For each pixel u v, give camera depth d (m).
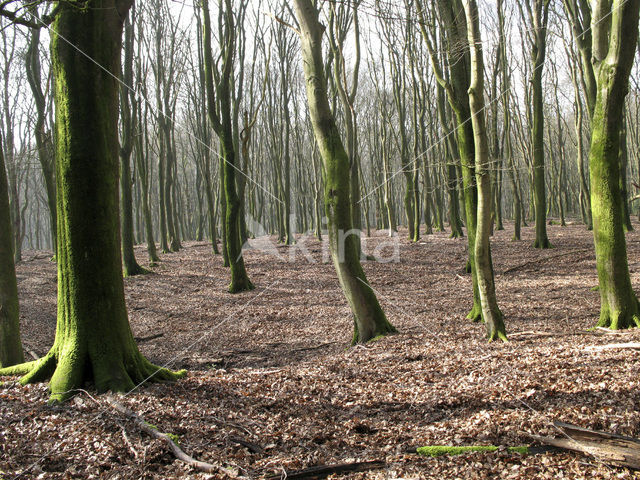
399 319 10.55
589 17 13.45
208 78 14.90
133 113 18.08
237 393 5.76
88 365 5.55
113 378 5.47
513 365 6.01
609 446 3.74
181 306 13.93
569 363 5.72
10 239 6.96
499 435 4.28
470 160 8.95
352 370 6.82
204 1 14.61
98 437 4.41
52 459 4.07
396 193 43.19
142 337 10.90
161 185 25.03
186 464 4.04
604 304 7.61
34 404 5.08
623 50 6.91
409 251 20.30
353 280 8.74
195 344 10.08
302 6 7.84
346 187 8.51
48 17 5.57
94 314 5.60
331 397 5.72
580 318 9.13
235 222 15.38
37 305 14.12
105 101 5.59
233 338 10.38
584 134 35.25
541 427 4.29
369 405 5.40
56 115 5.59
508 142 22.84
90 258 5.58
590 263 15.27
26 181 30.42
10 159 24.42
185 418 4.86
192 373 6.72
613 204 7.39
